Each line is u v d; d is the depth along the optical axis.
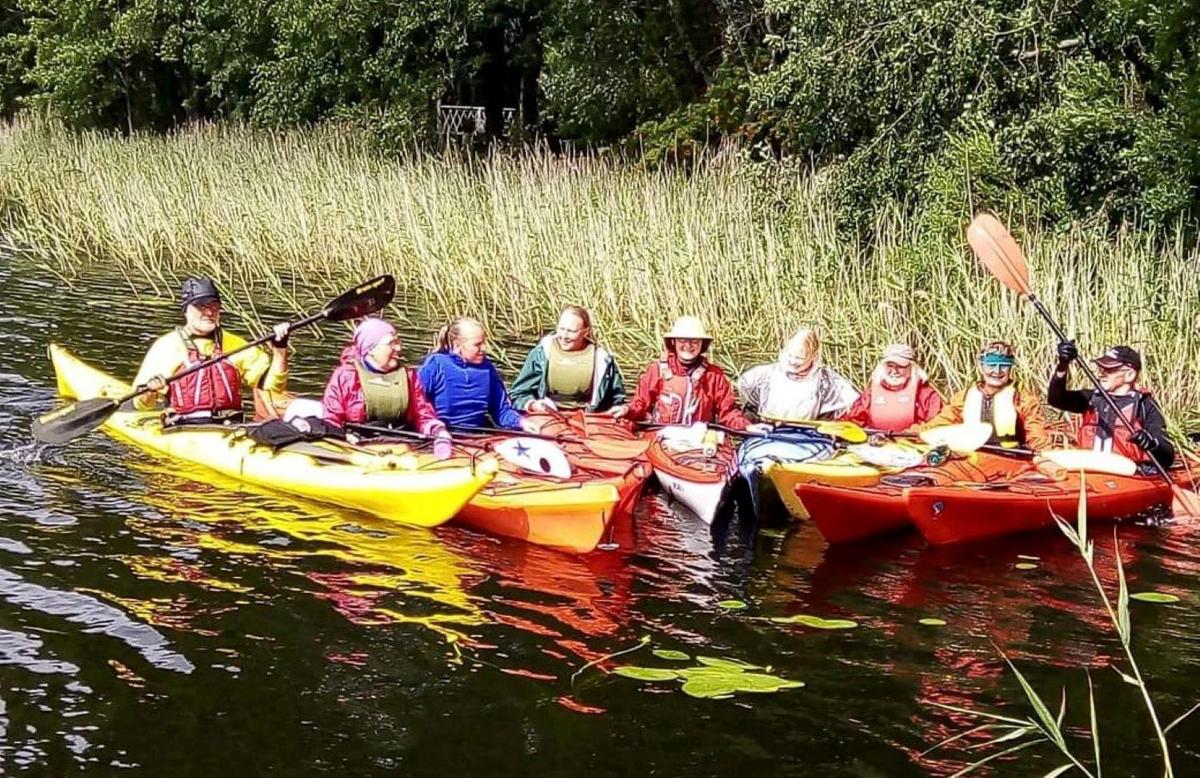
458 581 5.66
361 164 19.27
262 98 25.03
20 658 4.60
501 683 4.63
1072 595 5.78
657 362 8.12
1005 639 5.23
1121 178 12.02
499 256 13.88
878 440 7.56
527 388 8.38
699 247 12.39
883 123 13.02
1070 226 11.24
